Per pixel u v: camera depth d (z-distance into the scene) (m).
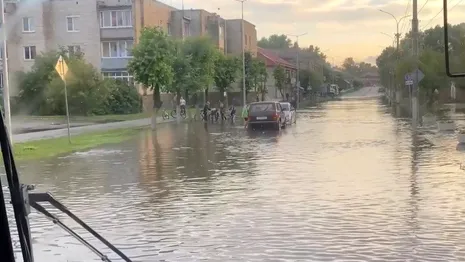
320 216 9.25
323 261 6.80
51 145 22.59
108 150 21.56
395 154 17.91
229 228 8.62
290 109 36.00
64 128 32.75
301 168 15.23
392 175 13.46
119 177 14.42
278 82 79.00
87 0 49.25
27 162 17.61
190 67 40.97
